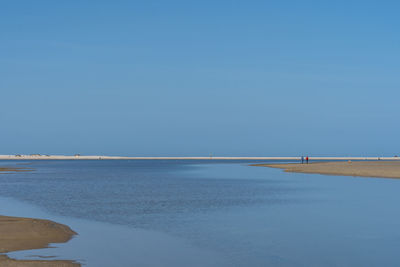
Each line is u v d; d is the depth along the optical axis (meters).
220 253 18.45
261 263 16.98
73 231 22.97
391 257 17.88
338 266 16.62
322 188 48.31
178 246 19.66
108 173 94.56
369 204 34.06
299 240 20.95
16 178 73.50
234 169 115.25
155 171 105.56
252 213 29.47
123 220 26.80
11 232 21.50
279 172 91.62
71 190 48.38
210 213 29.66
